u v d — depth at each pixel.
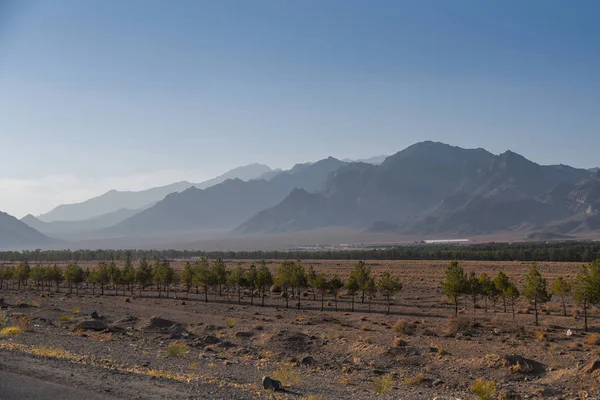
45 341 38.31
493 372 34.31
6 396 18.34
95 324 50.50
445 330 53.03
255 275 87.25
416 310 76.00
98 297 96.62
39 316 59.50
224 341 44.88
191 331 52.28
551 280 108.62
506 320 63.94
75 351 34.38
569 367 35.31
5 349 28.58
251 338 47.88
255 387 25.20
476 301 84.56
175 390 21.34
